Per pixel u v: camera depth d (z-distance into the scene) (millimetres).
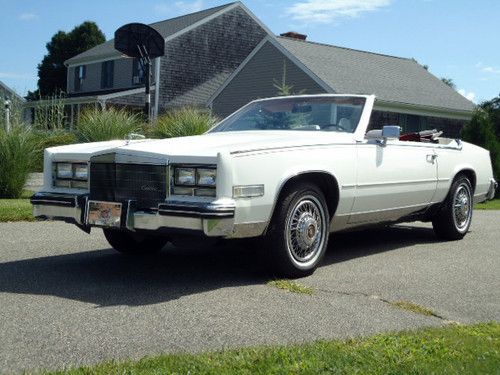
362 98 6477
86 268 5742
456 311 4621
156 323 4113
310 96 6730
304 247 5461
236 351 3506
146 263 6016
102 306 4484
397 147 6473
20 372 3240
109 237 6195
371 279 5523
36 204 5637
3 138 11219
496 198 18391
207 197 4805
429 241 7633
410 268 6031
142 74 33844
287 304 4625
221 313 4363
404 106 25609
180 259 6227
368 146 6090
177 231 4824
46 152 5707
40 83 56031
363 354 3463
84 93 37688
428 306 4727
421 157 6828
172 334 3904
